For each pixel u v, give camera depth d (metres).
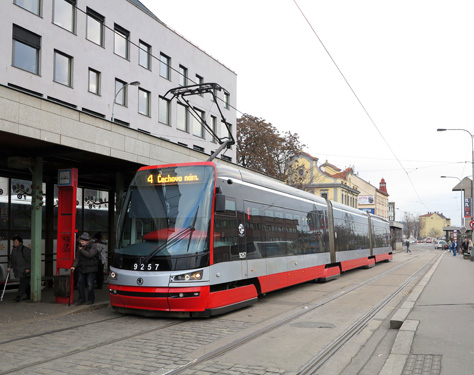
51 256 15.92
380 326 8.80
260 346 7.12
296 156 43.00
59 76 22.98
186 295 9.02
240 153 40.44
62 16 23.20
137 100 27.88
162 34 30.20
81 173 14.39
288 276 13.40
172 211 9.64
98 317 9.67
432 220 196.12
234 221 10.49
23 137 9.83
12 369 5.80
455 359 6.18
